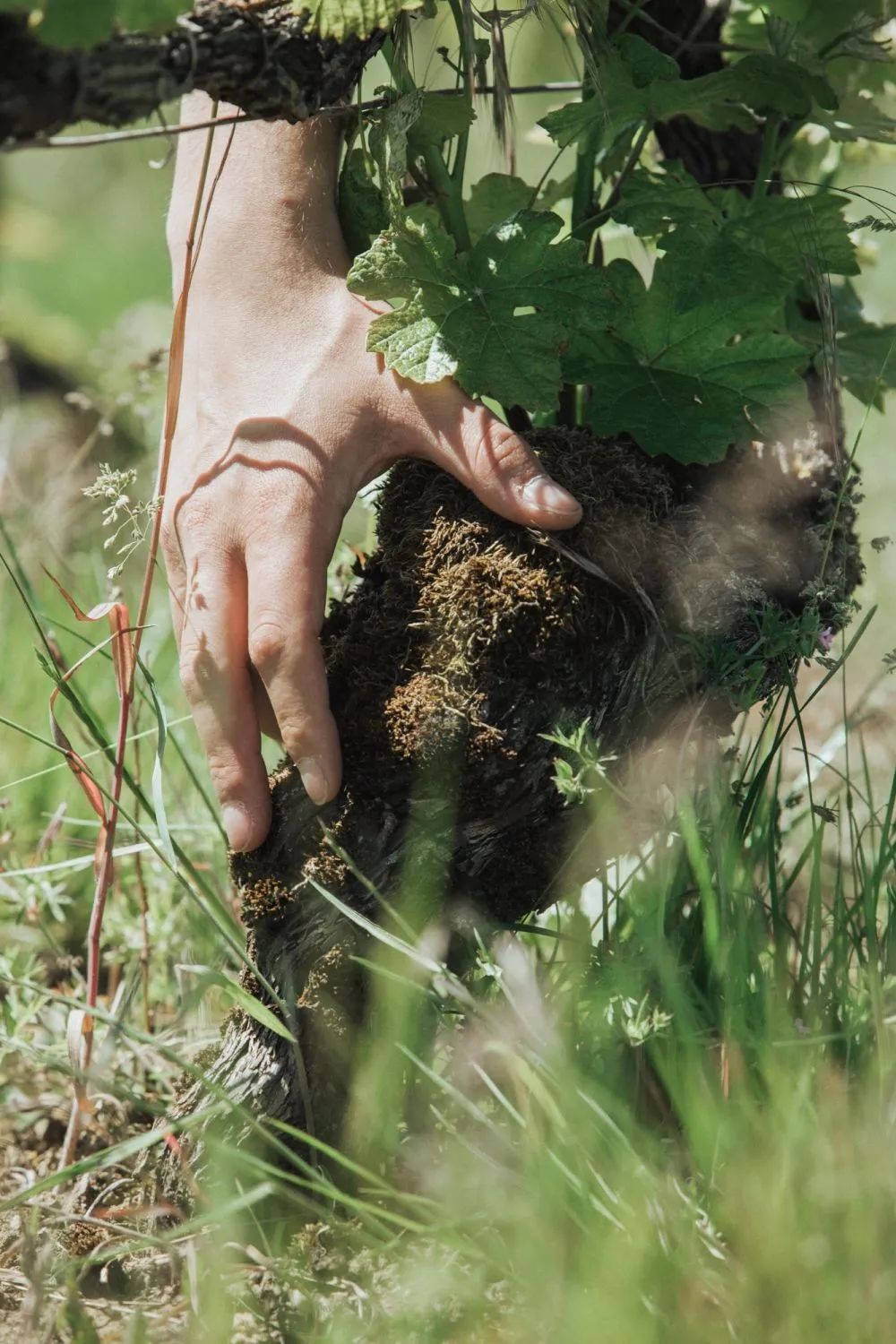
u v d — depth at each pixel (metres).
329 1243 0.89
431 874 0.90
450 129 0.94
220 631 0.90
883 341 1.01
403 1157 0.90
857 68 1.01
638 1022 0.87
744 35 1.03
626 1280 0.83
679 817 0.91
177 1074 0.98
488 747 0.88
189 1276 0.87
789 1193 0.84
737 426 0.92
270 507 0.90
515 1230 0.86
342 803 0.90
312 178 0.94
